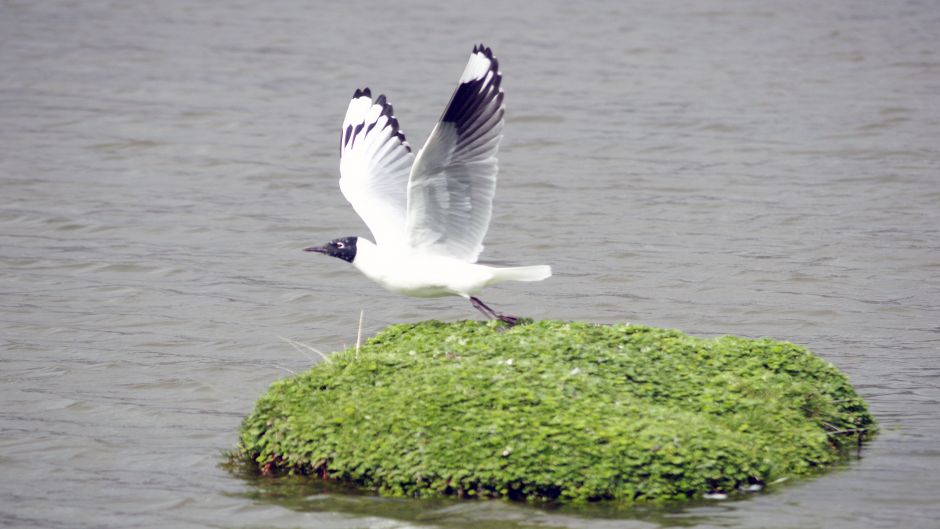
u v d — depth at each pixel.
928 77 30.56
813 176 23.16
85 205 21.92
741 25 37.50
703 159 24.52
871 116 27.08
